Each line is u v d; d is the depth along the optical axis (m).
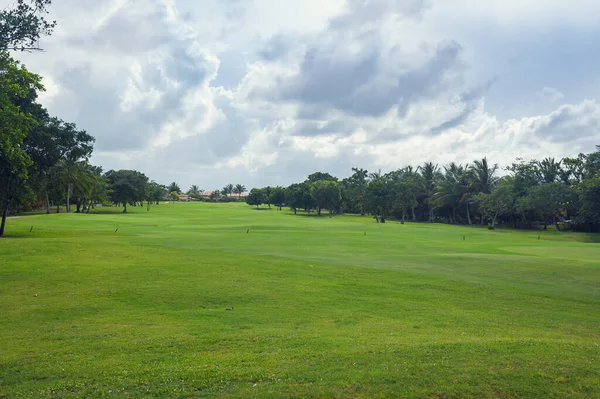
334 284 17.88
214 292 15.84
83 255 23.97
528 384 6.93
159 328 11.34
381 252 29.78
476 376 7.21
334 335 10.63
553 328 12.47
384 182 95.06
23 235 41.75
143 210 123.06
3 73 21.27
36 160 38.44
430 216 101.56
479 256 27.30
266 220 79.62
